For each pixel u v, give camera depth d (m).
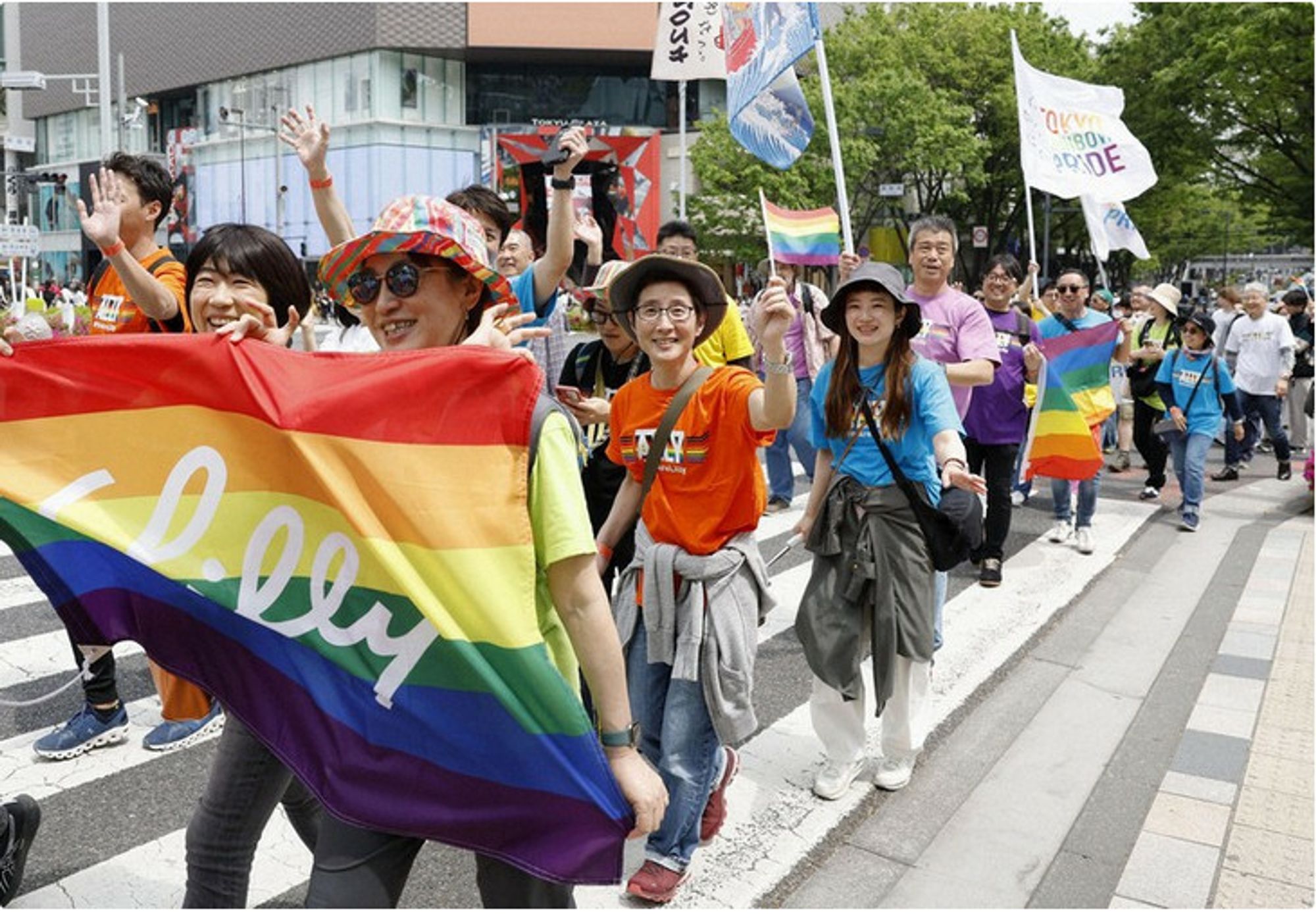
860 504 3.81
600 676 2.00
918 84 30.94
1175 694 5.01
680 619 3.23
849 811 3.81
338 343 4.32
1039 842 3.66
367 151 42.50
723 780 3.53
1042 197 36.44
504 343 2.14
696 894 3.26
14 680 4.86
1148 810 3.88
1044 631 5.95
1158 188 30.77
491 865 2.12
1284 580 6.95
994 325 6.66
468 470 1.97
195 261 2.90
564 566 1.98
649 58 43.31
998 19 32.62
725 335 4.50
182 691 2.73
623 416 3.42
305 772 2.10
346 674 2.06
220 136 48.91
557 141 3.82
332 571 2.07
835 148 4.98
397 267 2.12
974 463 6.72
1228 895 3.32
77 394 2.21
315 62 44.22
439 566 1.96
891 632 3.77
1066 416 7.12
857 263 4.98
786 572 6.96
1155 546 8.00
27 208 26.92
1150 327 9.51
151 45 51.47
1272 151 27.11
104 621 2.24
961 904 3.29
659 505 3.27
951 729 4.60
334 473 2.02
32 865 3.34
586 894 3.25
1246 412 11.94
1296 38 22.77
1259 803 3.92
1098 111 8.80
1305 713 4.75
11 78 22.42
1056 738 4.52
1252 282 11.20
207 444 2.14
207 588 2.14
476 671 1.95
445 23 41.62
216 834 2.38
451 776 2.01
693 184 40.88
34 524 2.23
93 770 4.00
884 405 3.79
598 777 1.97
